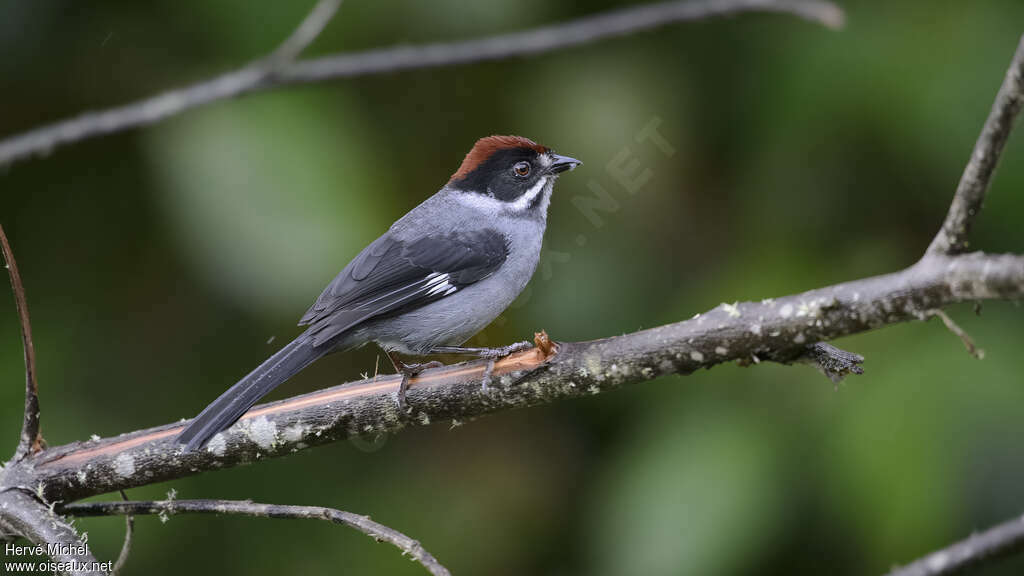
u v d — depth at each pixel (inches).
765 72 360.8
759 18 360.5
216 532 366.6
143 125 295.6
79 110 381.1
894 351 327.3
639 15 293.7
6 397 353.1
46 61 369.1
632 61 373.7
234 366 376.8
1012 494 299.1
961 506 301.1
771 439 324.8
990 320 323.9
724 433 329.4
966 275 195.3
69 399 359.9
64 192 379.2
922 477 304.0
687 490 324.5
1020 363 313.0
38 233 377.1
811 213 354.0
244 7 361.1
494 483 382.0
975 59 331.9
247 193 341.7
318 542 370.3
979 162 186.2
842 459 316.2
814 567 323.9
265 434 245.3
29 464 242.4
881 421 314.8
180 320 377.4
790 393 331.3
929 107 335.0
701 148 368.8
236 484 369.1
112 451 244.8
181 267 377.4
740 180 365.7
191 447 235.9
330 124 355.6
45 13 362.0
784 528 319.0
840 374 223.3
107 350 370.3
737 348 221.1
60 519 227.3
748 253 355.3
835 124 347.3
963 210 193.2
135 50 372.8
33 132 291.4
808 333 213.5
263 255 339.0
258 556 368.5
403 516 374.3
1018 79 172.2
